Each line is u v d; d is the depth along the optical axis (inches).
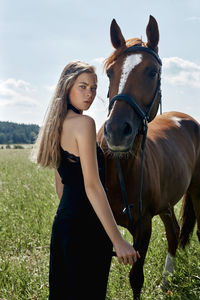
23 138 4030.5
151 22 131.2
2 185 379.9
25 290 134.0
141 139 128.4
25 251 182.5
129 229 133.2
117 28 131.5
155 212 146.4
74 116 77.7
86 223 78.1
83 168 74.3
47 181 398.9
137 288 129.7
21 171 546.6
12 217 224.4
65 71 82.4
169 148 164.1
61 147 78.3
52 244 81.7
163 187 152.9
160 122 185.0
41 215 231.0
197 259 163.2
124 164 122.0
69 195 78.8
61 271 81.4
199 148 198.4
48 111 81.1
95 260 79.4
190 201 190.7
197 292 138.7
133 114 112.6
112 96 119.6
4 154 1196.5
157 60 127.4
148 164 137.9
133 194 127.5
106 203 73.3
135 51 123.8
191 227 185.8
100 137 134.9
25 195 303.0
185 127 194.1
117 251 72.5
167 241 176.6
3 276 143.2
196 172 191.3
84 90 81.3
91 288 79.6
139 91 117.3
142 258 131.8
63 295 81.6
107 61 127.5
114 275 148.4
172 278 150.7
